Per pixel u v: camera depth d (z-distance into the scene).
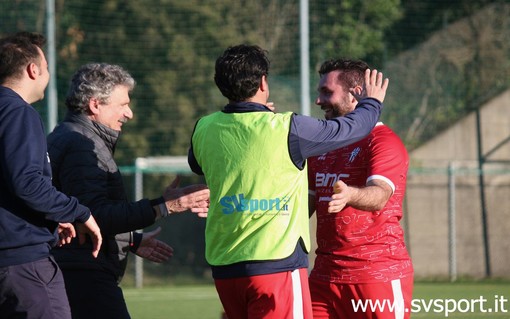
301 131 12.33
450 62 58.78
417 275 50.75
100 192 14.32
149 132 59.19
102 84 14.88
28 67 13.20
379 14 61.44
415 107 57.53
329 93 14.80
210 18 59.81
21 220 12.70
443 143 55.03
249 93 12.57
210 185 12.66
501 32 59.25
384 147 13.92
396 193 14.35
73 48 57.44
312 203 14.81
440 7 62.25
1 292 12.66
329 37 59.69
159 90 59.28
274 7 59.03
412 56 58.97
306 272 12.57
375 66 61.19
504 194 52.28
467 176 52.19
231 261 12.27
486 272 50.75
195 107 59.69
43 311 12.73
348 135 12.57
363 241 14.17
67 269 14.53
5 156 12.26
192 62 59.75
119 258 15.27
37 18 51.75
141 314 31.11
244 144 12.34
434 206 51.75
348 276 14.23
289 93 54.00
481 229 51.62
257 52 12.68
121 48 58.94
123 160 58.62
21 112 12.55
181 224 53.97
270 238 12.20
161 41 59.41
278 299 12.16
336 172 14.44
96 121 14.96
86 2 58.22
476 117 54.81
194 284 48.97
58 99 55.59
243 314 12.67
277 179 12.29
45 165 12.89
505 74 58.41
